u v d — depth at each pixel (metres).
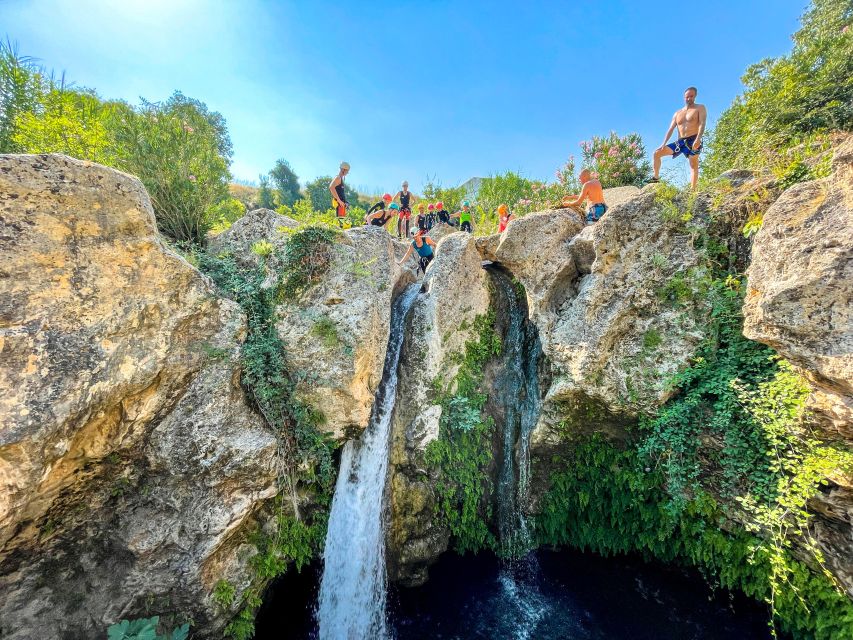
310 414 5.80
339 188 9.45
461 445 7.15
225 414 5.04
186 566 4.55
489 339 7.89
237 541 5.18
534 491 7.10
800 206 3.92
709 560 5.67
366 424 6.11
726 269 5.62
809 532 4.56
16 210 3.57
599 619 6.18
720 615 5.80
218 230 8.88
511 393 7.57
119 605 4.34
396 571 6.71
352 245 6.68
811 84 7.30
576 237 7.04
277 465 5.38
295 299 6.08
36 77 7.02
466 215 13.07
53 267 3.71
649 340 5.79
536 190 14.59
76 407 3.58
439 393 7.16
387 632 6.17
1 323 3.34
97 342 3.88
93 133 6.73
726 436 5.10
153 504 4.61
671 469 5.55
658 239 5.92
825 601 4.59
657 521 6.11
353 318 6.03
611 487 6.43
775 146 7.17
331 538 6.05
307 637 5.95
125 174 4.41
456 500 7.14
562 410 6.47
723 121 9.80
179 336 4.79
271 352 5.68
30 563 4.00
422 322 7.37
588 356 5.99
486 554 7.33
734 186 5.83
